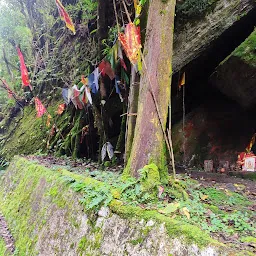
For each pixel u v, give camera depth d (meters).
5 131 13.38
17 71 13.17
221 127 6.63
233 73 5.35
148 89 3.80
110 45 6.48
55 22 11.73
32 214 4.91
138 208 2.89
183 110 6.75
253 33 5.06
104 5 6.26
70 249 3.28
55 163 6.99
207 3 5.09
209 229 2.53
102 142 6.99
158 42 3.87
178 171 5.86
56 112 10.01
